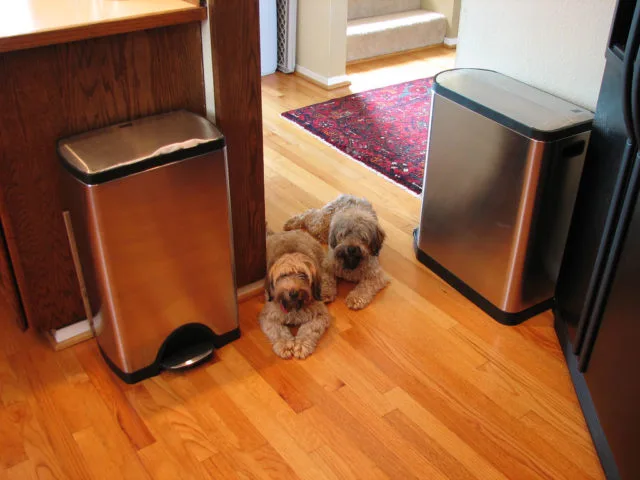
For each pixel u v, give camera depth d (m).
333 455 1.68
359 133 3.41
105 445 1.70
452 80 2.16
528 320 2.16
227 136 1.96
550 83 2.12
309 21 3.96
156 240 1.73
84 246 1.72
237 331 2.06
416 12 4.87
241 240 2.15
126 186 1.62
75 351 2.01
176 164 1.67
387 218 2.70
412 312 2.19
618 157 1.67
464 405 1.84
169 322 1.88
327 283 2.23
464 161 2.08
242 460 1.67
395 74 4.27
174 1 1.83
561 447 1.71
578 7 1.95
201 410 1.81
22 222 1.80
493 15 2.23
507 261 2.03
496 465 1.66
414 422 1.78
